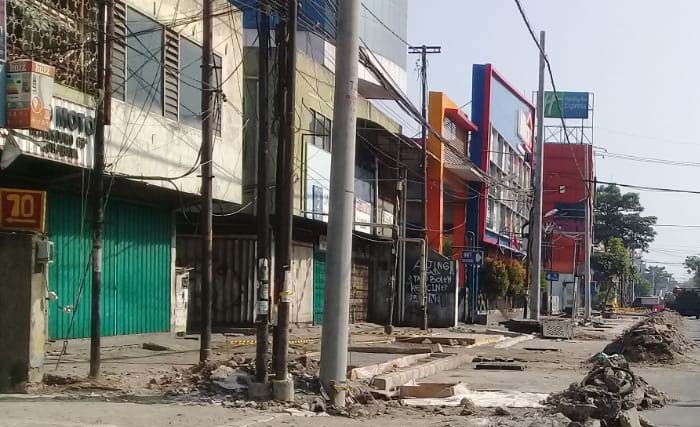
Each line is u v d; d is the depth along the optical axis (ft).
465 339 86.63
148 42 55.98
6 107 38.93
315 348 65.10
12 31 43.01
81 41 47.52
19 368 37.32
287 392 37.09
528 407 40.01
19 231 37.55
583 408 34.81
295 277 89.61
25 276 37.24
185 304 70.49
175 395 37.58
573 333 114.52
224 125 67.36
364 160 104.47
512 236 184.96
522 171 198.18
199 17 57.16
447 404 40.73
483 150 155.12
